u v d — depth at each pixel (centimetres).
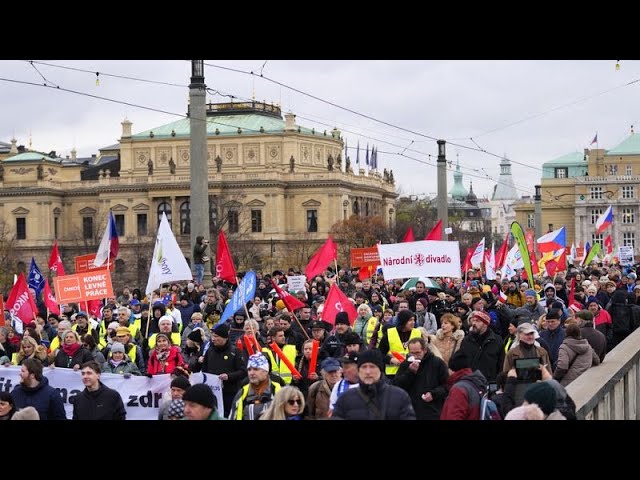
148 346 2647
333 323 2648
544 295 3291
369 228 18638
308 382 1897
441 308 3105
